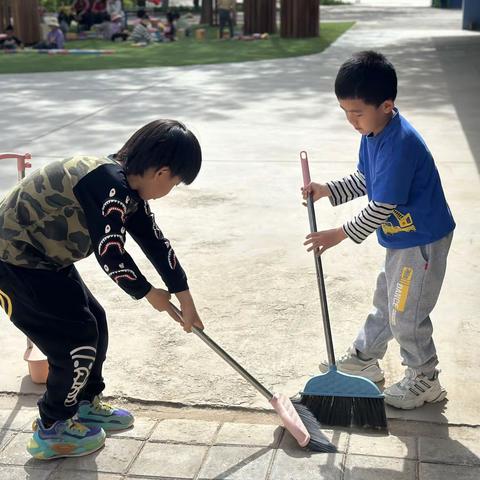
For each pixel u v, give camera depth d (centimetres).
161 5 3400
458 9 3184
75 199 237
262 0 1961
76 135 775
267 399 281
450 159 642
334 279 411
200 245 464
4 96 1050
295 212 521
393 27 2233
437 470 250
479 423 278
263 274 420
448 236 271
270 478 249
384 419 272
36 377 314
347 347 336
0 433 280
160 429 279
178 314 255
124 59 1532
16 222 242
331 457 259
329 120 828
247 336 349
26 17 1998
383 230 274
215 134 766
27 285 245
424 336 279
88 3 2289
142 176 238
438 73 1180
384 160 257
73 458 263
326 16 2842
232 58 1488
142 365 326
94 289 405
